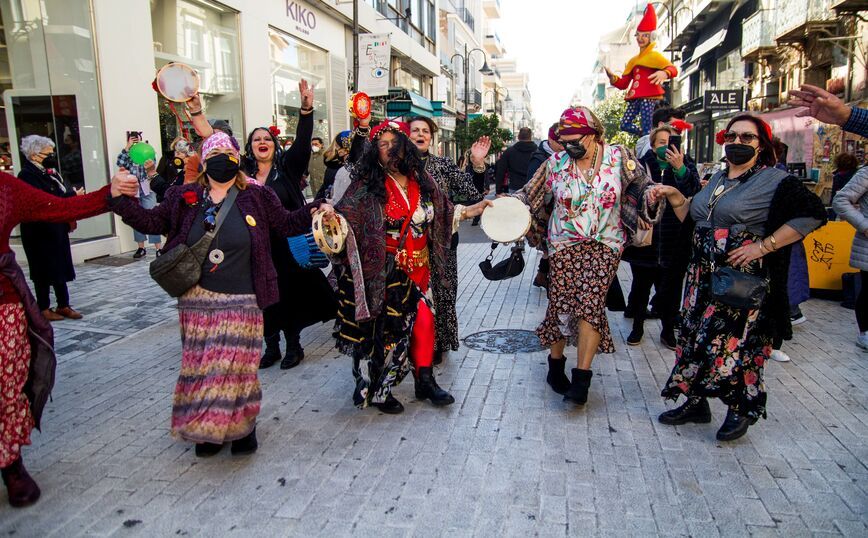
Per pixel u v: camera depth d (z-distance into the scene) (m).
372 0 21.52
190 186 3.37
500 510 2.93
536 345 5.48
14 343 2.95
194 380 3.27
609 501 2.99
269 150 4.74
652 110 7.18
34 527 2.84
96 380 4.73
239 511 2.95
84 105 9.90
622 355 5.21
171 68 3.91
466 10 47.56
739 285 3.28
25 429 3.01
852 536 2.70
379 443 3.63
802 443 3.58
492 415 4.01
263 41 14.60
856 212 4.88
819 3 15.89
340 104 19.56
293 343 4.98
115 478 3.27
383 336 3.87
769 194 3.36
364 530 2.79
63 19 9.75
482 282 8.31
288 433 3.79
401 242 3.85
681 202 3.89
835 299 7.14
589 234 3.91
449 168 4.55
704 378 3.56
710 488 3.11
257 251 3.34
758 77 22.38
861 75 15.02
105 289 7.77
